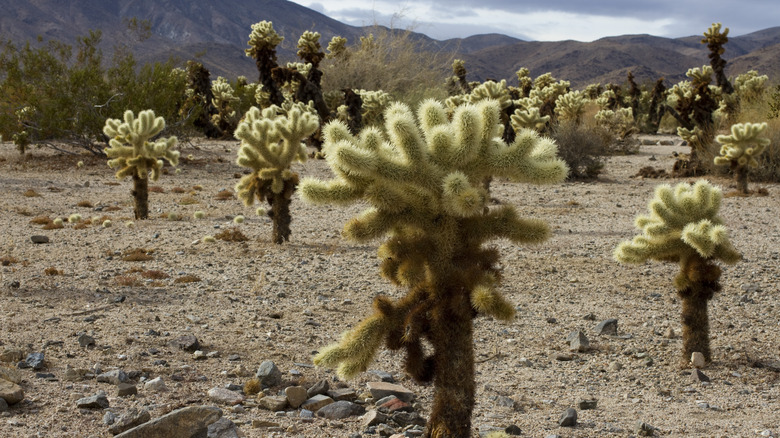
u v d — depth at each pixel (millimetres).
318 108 21688
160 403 4090
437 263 3240
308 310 6672
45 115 19844
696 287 5410
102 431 3594
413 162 3057
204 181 17000
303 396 4301
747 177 16672
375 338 3193
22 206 12656
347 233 3209
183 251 9320
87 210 12734
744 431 4145
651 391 4953
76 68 21219
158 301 6742
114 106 20438
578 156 18516
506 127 17859
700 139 19031
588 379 5188
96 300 6633
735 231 11266
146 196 11969
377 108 22125
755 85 25000
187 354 5168
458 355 3223
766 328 6441
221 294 7156
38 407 3893
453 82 34156
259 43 23562
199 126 28422
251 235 10703
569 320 6688
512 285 7949
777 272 8508
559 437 3922
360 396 4555
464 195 2928
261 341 5621
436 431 3289
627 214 13102
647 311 7031
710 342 6074
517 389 4910
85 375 4531
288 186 9844
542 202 14609
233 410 4078
